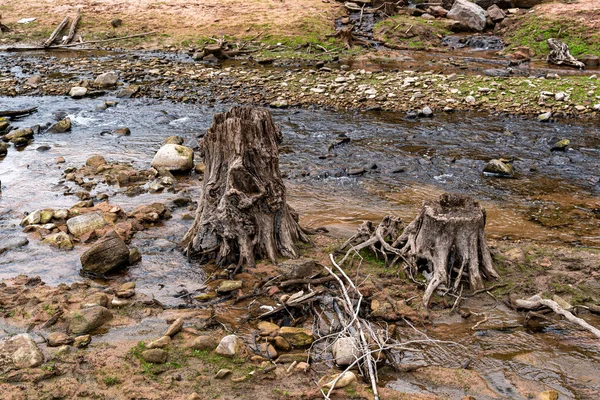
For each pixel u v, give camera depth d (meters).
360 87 18.55
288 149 13.54
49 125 15.07
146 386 4.97
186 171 11.59
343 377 5.07
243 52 24.31
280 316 6.22
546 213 9.96
